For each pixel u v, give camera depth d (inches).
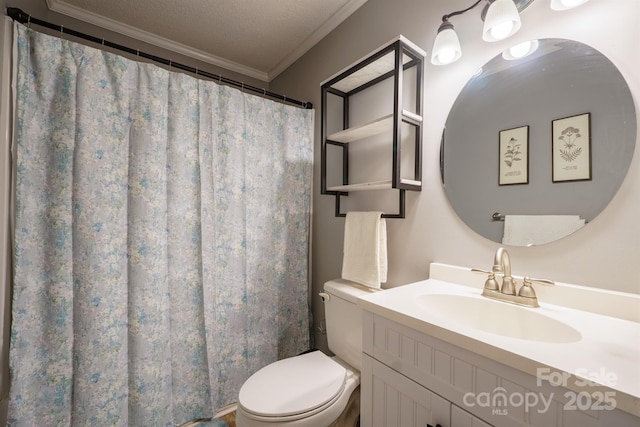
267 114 72.1
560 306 34.0
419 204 51.3
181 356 58.1
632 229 30.0
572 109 34.3
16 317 43.0
